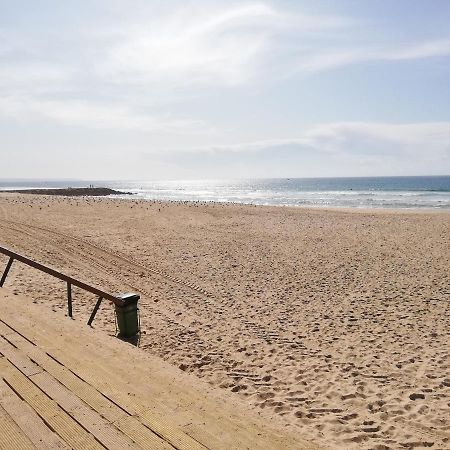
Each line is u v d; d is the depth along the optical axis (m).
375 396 5.59
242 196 70.62
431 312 9.45
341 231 22.56
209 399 3.68
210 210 32.75
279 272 13.43
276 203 51.22
